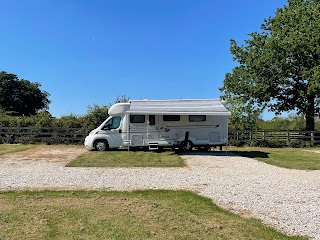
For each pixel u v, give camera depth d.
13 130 22.69
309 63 24.38
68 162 13.79
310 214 6.67
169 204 7.23
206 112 16.44
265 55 24.56
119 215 6.37
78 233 5.39
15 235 5.24
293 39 23.73
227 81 26.28
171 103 17.66
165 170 11.92
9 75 55.06
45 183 9.39
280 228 5.85
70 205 7.02
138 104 17.45
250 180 10.22
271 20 26.88
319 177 10.92
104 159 14.57
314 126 26.97
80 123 23.53
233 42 26.78
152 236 5.32
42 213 6.41
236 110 25.09
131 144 17.47
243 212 6.83
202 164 13.66
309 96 25.08
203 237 5.31
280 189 8.95
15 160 14.30
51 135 22.66
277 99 26.44
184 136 17.44
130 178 10.27
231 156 16.50
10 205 6.95
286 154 17.84
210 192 8.51
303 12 24.98
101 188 8.82
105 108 23.88
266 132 23.66
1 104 53.53
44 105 61.09
